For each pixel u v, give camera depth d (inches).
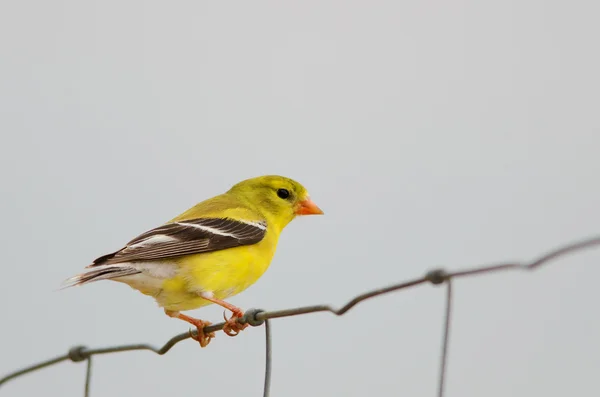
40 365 344.2
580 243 164.1
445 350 225.0
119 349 326.6
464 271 211.9
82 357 333.7
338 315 247.9
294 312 272.7
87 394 337.4
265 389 285.6
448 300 221.6
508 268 191.2
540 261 172.9
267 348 288.5
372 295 238.2
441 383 226.2
